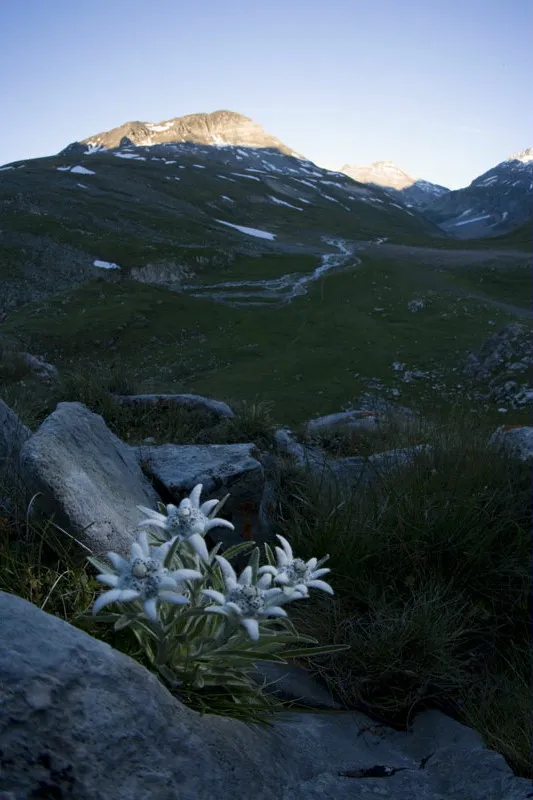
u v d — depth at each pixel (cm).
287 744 241
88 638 197
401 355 4650
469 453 470
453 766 253
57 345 5212
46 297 6981
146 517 342
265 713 246
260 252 9712
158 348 5441
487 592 364
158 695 198
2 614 187
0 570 260
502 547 383
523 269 7981
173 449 466
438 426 607
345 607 342
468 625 348
